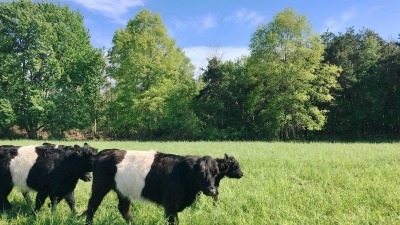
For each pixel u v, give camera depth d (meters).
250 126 49.50
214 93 52.16
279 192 9.96
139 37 42.12
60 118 42.91
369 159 17.14
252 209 8.35
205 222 7.44
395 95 47.69
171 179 7.14
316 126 42.50
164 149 24.17
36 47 42.69
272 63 42.47
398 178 11.84
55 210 8.26
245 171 14.08
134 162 7.43
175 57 44.62
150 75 43.44
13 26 42.44
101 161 7.61
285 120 42.75
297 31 42.88
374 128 51.28
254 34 44.88
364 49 53.28
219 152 21.73
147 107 43.03
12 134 45.59
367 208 8.46
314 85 44.94
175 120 46.38
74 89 45.59
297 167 14.49
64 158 8.57
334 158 17.28
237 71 52.00
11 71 41.38
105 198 9.44
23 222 7.38
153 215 7.71
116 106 43.03
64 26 45.44
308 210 8.33
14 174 8.37
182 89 48.03
